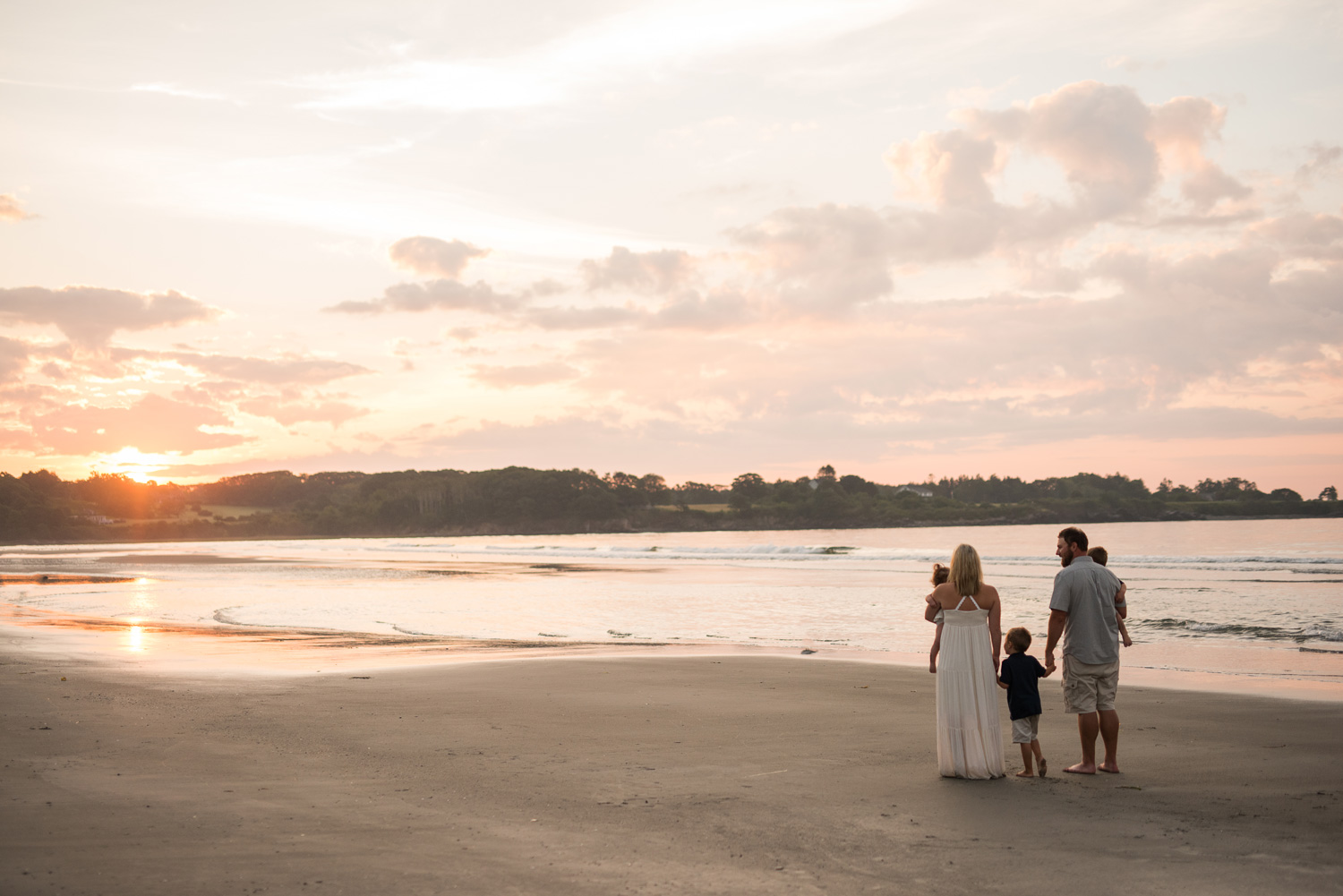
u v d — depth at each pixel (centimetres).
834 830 551
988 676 695
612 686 1160
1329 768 724
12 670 1248
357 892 439
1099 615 708
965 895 443
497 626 2167
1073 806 607
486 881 457
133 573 4862
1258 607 2427
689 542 14350
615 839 530
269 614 2450
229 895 430
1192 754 781
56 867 463
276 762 722
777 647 1711
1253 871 478
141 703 987
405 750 775
